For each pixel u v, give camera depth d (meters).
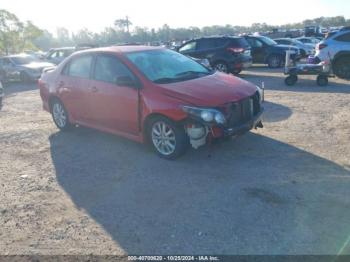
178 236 3.67
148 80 5.68
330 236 3.54
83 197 4.65
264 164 5.29
